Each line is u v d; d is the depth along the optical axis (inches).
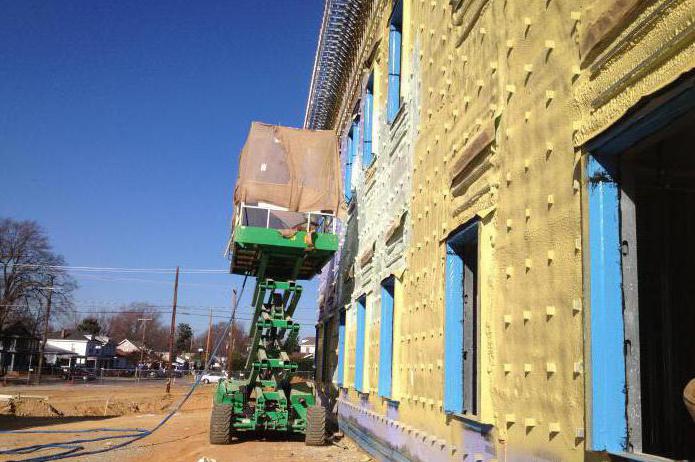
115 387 2268.7
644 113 164.1
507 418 234.7
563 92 213.9
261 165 592.7
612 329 178.1
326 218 614.9
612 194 186.5
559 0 223.1
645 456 162.4
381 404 478.3
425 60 415.2
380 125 568.7
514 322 238.8
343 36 743.1
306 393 629.0
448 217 336.8
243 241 572.7
